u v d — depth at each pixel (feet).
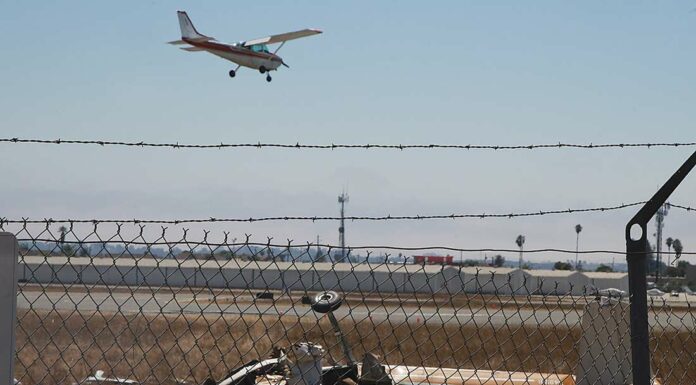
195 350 147.02
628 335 81.30
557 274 642.22
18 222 56.24
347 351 81.00
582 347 83.15
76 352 126.21
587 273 649.20
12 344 51.37
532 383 89.66
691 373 86.99
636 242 66.74
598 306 78.79
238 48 492.54
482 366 98.27
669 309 85.92
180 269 61.05
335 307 68.28
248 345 148.66
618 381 82.74
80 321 139.13
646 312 66.23
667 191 65.87
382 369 80.02
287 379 71.61
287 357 72.18
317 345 72.90
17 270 51.78
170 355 143.23
